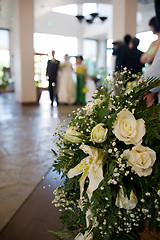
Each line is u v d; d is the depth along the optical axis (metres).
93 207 0.64
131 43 3.65
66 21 14.23
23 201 2.17
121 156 0.59
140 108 0.68
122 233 0.67
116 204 0.62
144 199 0.63
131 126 0.61
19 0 8.48
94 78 8.62
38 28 13.60
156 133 0.61
